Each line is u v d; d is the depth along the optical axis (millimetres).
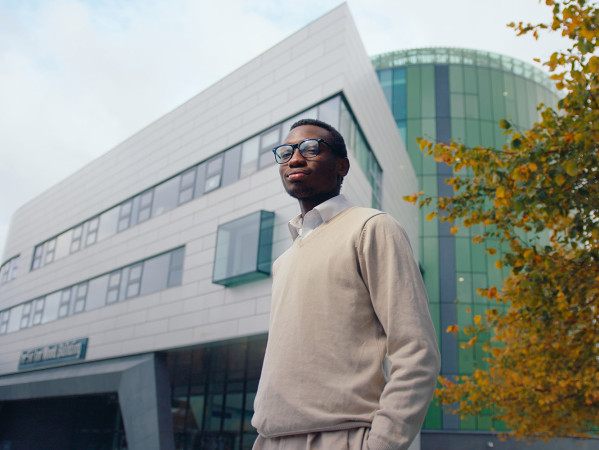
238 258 13305
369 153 15898
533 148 5836
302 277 1665
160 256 16672
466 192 6742
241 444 18484
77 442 23531
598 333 6809
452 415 21047
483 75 27531
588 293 6199
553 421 11016
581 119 5426
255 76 15898
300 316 1582
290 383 1487
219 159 15969
